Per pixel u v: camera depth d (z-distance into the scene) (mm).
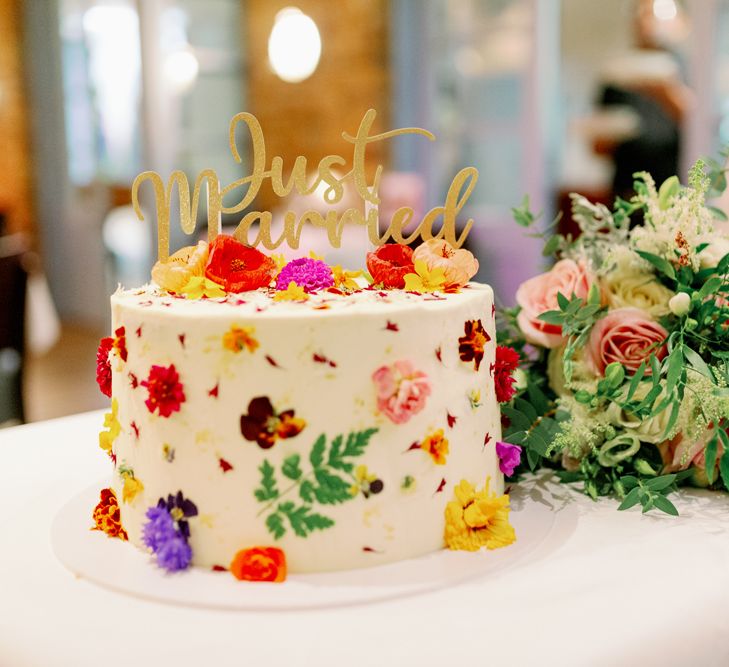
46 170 7336
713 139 4488
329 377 1091
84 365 5906
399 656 920
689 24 4551
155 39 5535
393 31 5688
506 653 931
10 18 7109
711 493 1446
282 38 5461
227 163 6047
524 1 5125
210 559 1131
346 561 1118
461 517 1183
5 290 3426
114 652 938
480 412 1236
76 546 1207
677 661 1007
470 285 1342
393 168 5828
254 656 923
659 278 1497
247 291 1306
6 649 974
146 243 6172
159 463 1151
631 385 1352
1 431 1807
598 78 5246
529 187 5254
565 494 1425
